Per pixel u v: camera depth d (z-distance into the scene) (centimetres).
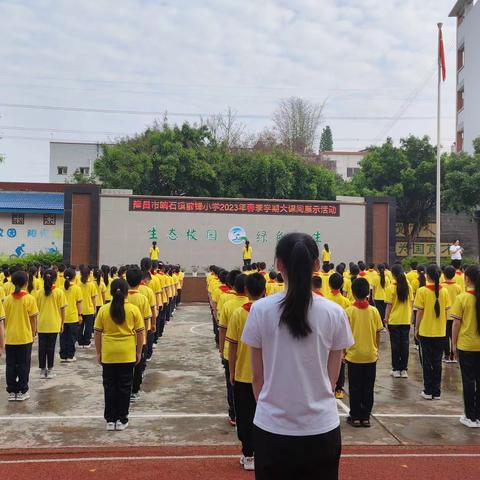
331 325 234
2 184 2738
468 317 568
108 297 1116
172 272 1541
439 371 685
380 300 1143
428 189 2717
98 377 793
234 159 2733
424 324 685
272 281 955
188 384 757
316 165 2938
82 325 1053
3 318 604
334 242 2217
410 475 441
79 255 2070
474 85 3130
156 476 434
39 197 2741
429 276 689
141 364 665
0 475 435
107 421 549
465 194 2298
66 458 474
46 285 777
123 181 2550
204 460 470
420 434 548
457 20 3438
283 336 228
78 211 2080
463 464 468
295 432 221
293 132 4594
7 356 656
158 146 2691
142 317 597
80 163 3959
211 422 581
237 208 2170
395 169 2836
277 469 222
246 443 444
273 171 2647
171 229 2128
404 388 749
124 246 2100
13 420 582
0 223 2695
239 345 441
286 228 2192
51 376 793
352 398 573
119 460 469
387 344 1128
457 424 582
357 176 3017
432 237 2933
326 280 1050
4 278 1039
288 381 225
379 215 2256
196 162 2623
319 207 2212
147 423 576
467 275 575
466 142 3228
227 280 601
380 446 512
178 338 1164
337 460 228
